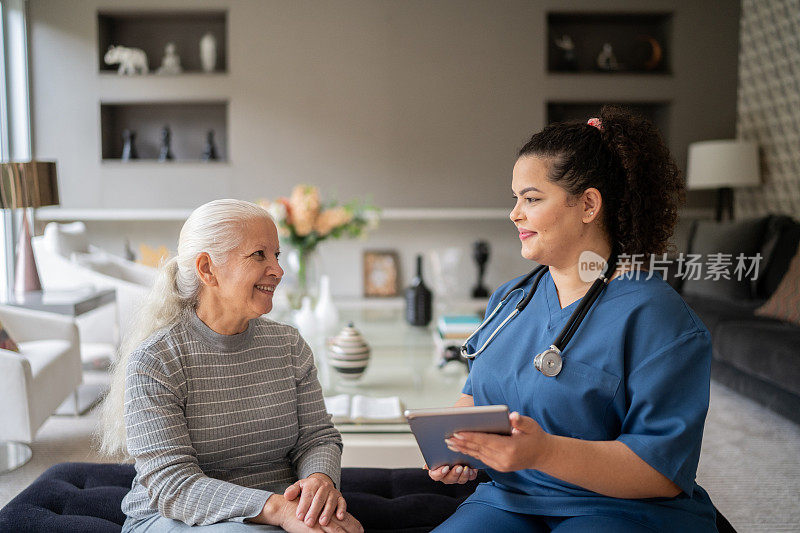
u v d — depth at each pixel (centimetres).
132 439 129
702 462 286
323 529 125
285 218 354
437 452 122
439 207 562
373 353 312
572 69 566
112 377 146
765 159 532
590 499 119
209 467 138
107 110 562
